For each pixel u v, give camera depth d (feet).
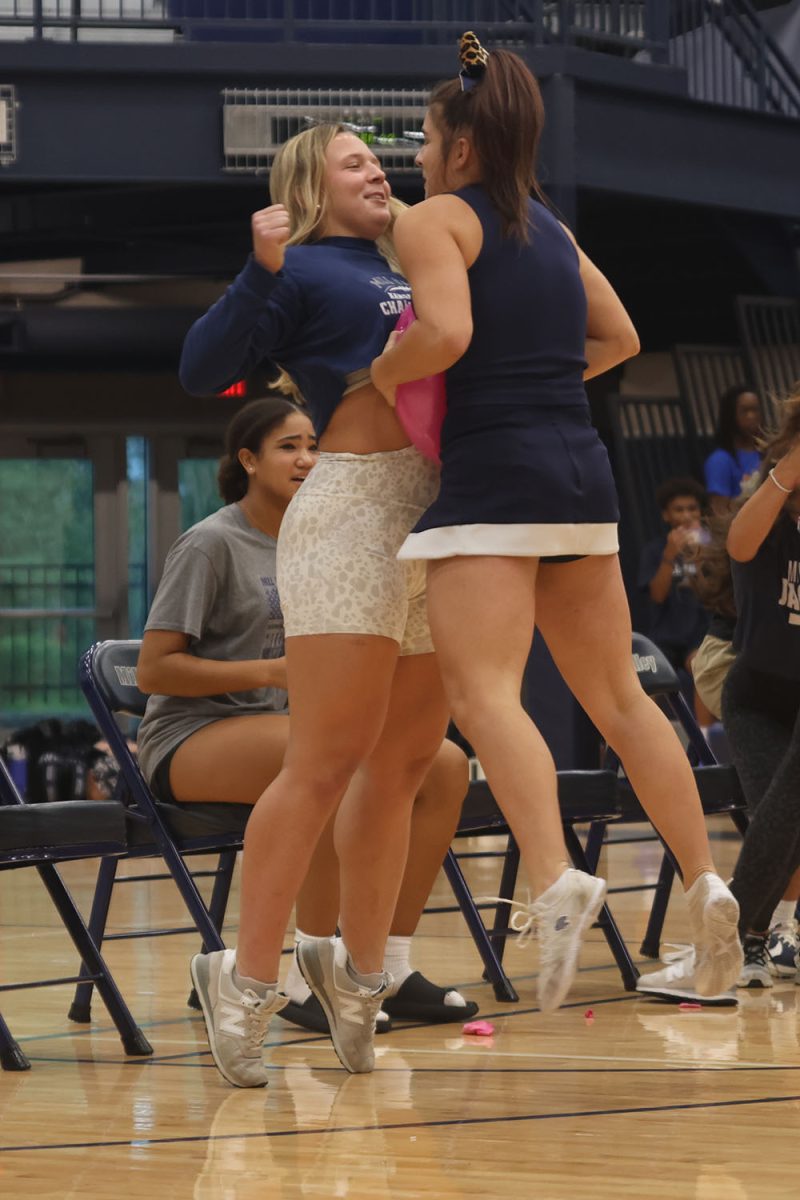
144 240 59.98
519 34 52.80
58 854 17.75
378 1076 16.89
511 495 13.93
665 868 25.55
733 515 25.22
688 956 22.21
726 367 63.67
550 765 13.55
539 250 14.38
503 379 14.12
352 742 15.46
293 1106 15.52
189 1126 14.78
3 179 49.49
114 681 20.59
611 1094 15.84
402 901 20.49
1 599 65.00
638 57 61.11
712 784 24.75
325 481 15.49
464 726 13.83
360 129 16.93
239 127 49.73
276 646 20.80
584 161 51.11
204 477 65.67
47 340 62.13
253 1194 12.59
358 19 56.03
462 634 13.92
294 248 16.21
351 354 15.64
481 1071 17.04
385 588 15.20
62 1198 12.52
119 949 27.09
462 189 14.42
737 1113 14.97
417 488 15.38
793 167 55.98
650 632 49.32
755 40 57.72
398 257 15.60
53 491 65.36
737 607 23.34
